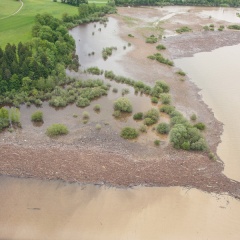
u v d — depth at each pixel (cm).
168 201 4100
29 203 3953
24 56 6425
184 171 4559
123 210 3947
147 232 3725
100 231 3703
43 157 4606
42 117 5525
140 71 7512
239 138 5438
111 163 4591
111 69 7462
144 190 4209
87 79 6869
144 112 5928
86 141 5031
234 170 4703
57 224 3741
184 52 8862
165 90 6638
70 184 4209
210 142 5259
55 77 6531
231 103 6500
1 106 5847
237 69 8038
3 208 3872
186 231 3759
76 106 5975
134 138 5178
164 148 4988
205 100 6544
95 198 4062
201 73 7706
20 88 6119
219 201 4150
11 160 4509
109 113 5816
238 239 3706
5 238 3584
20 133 5122
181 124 5200
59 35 7881
